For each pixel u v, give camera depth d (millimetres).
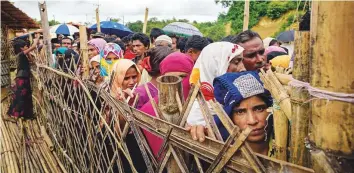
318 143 960
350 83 888
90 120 2756
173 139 1458
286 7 15391
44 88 5121
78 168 3459
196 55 2998
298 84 1115
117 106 2023
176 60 2260
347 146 907
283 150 1396
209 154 1263
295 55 1131
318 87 947
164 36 4391
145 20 7055
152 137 1850
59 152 4340
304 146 1121
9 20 9383
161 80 1587
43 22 4871
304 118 1112
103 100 2588
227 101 1591
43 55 5301
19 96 6055
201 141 1288
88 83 2893
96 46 4070
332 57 901
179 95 1550
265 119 1599
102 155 2424
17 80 6090
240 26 16156
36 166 4215
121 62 2689
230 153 1143
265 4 15812
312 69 969
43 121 5547
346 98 891
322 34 918
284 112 1345
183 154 1514
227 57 1887
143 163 2227
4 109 7191
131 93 2293
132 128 1778
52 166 4172
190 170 1572
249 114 1580
